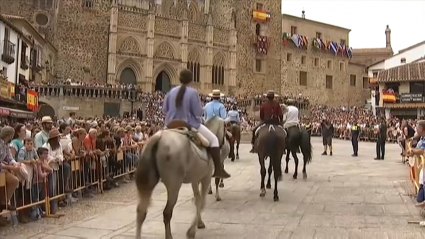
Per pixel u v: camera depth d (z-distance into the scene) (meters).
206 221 10.09
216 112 12.21
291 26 83.06
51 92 44.38
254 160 24.03
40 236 8.79
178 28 63.91
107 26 59.31
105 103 46.41
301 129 17.33
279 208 11.55
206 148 8.34
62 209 11.90
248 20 74.06
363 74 93.44
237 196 13.43
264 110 12.91
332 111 68.69
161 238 8.65
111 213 11.12
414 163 13.62
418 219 10.16
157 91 59.53
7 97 27.84
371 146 37.31
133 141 19.02
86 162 14.10
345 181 16.42
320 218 10.33
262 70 75.38
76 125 19.39
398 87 56.75
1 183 9.58
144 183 6.99
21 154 10.93
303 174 17.14
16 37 36.12
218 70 68.25
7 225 9.91
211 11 75.31
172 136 7.35
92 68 58.03
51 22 57.19
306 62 83.75
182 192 14.38
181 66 63.41
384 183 15.84
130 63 59.50
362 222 9.90
